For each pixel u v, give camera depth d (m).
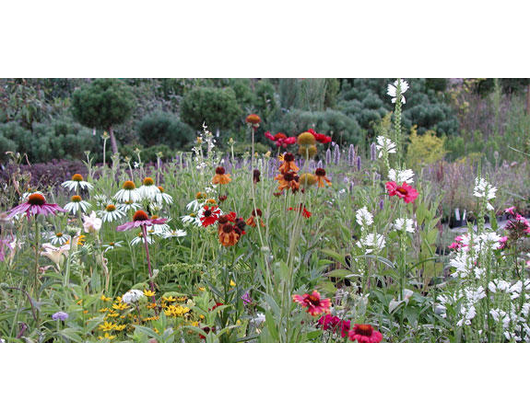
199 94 9.04
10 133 8.34
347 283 2.86
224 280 1.83
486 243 1.76
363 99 11.48
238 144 9.40
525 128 8.52
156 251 2.83
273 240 2.43
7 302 1.84
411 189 2.04
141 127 9.73
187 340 1.67
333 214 3.33
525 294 1.80
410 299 1.99
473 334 1.67
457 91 13.05
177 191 3.67
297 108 10.92
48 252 1.96
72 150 8.67
